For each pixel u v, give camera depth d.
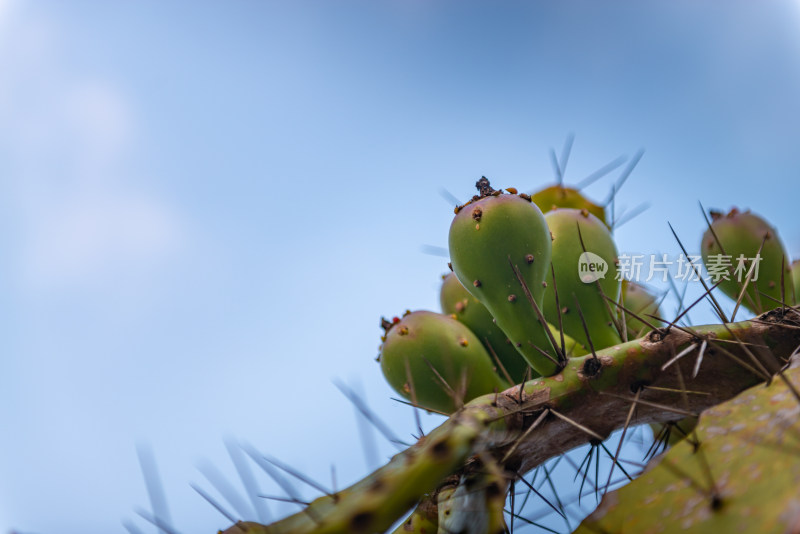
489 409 0.64
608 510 0.63
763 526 0.59
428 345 0.71
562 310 0.72
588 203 0.78
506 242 0.68
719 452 0.62
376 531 0.60
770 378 0.64
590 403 0.66
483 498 0.63
